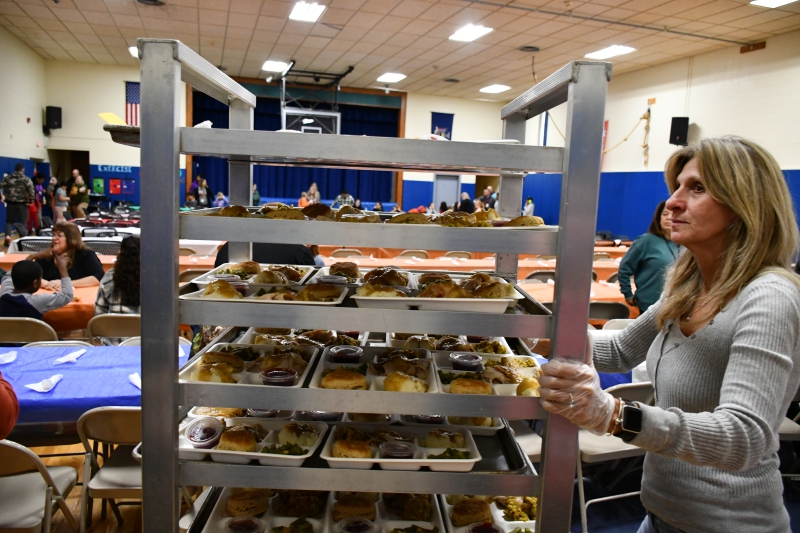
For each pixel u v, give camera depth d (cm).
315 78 1257
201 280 139
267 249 283
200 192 1189
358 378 112
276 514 120
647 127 1047
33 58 1102
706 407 103
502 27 833
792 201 101
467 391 115
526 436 221
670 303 114
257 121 1384
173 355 99
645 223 1058
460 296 116
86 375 215
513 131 157
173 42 90
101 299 307
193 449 107
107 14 835
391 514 123
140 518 227
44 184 1187
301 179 1500
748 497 103
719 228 102
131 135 108
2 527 161
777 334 91
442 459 108
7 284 322
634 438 91
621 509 239
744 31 779
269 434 120
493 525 123
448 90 1375
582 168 96
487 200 1255
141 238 95
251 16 822
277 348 136
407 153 97
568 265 98
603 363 135
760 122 820
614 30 814
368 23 841
